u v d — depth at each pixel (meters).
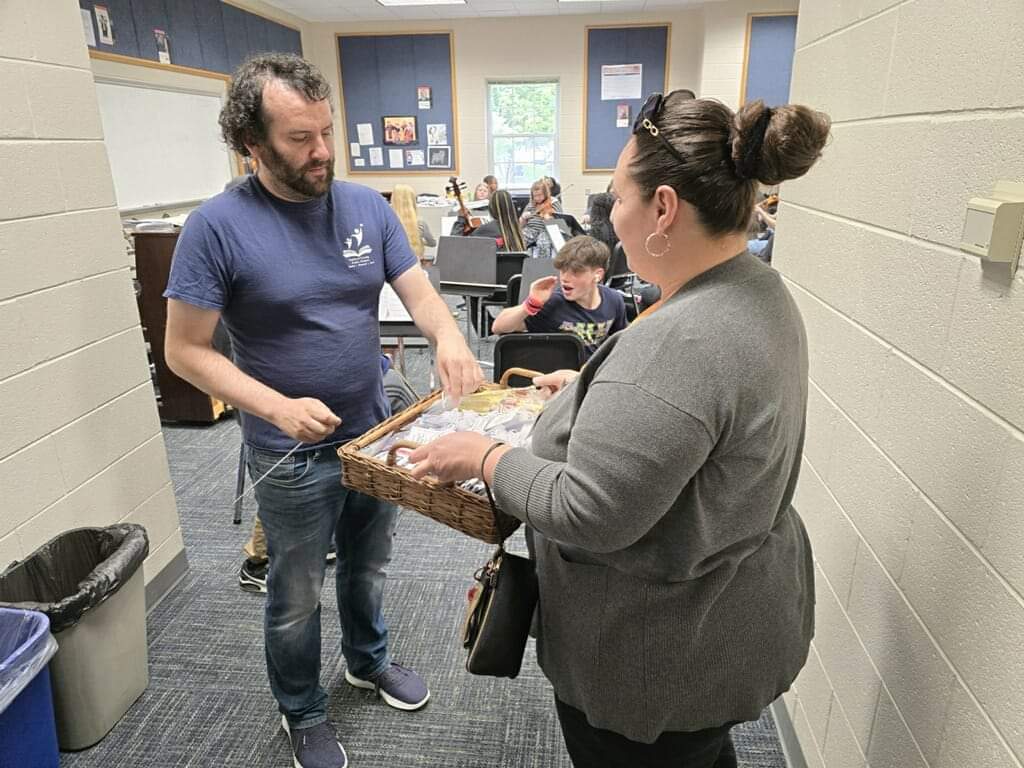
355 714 1.73
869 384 1.16
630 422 0.72
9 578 1.58
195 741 1.66
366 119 8.38
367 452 1.21
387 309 2.82
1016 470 0.76
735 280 0.79
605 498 0.73
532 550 1.02
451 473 0.94
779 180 0.75
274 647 1.52
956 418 0.89
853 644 1.22
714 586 0.86
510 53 8.01
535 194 5.60
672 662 0.89
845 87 1.27
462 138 8.35
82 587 1.55
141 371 2.09
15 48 1.61
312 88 1.18
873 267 1.15
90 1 4.57
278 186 1.27
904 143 1.03
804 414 0.90
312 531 1.45
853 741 1.22
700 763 1.01
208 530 2.62
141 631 1.77
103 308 1.92
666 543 0.83
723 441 0.76
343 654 1.81
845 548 1.27
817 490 1.42
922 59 0.98
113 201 1.96
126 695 1.72
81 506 1.87
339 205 1.35
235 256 1.24
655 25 7.77
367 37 8.07
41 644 1.33
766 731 1.68
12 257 1.62
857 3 1.21
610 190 0.90
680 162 0.74
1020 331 0.75
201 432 3.62
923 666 0.97
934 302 0.95
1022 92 0.75
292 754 1.62
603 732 0.98
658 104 0.78
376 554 1.64
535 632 1.06
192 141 5.82
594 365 0.84
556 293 2.59
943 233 0.92
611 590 0.89
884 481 1.10
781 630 0.93
